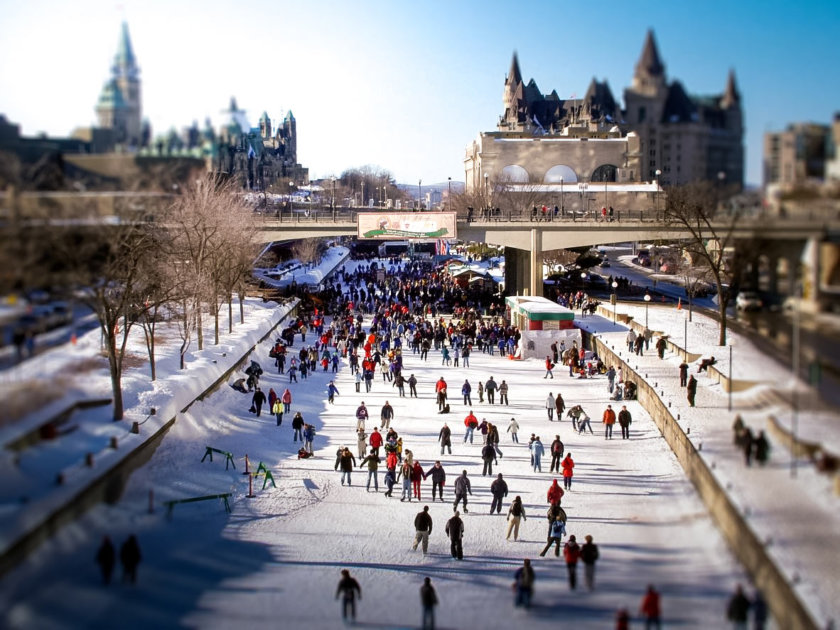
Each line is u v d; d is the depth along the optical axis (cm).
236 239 6531
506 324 7931
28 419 2092
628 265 13600
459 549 2806
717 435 2811
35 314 2172
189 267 5619
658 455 3869
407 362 6812
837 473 1975
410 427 4622
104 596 2131
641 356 5809
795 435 2072
